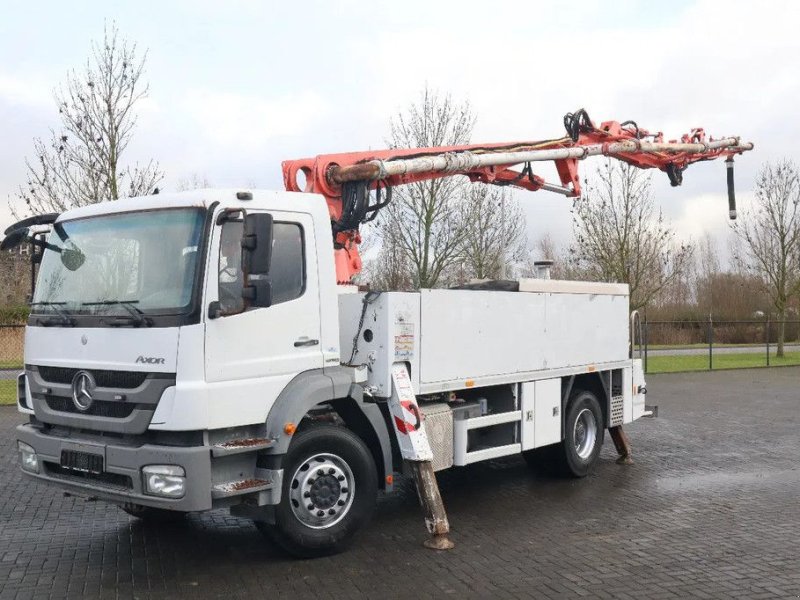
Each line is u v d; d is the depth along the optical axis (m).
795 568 5.80
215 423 5.20
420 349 6.73
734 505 7.76
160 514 6.96
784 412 15.02
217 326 5.26
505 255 22.98
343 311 6.70
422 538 6.56
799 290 30.92
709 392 18.67
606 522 7.10
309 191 7.45
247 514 5.66
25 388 6.19
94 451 5.36
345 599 5.12
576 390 9.20
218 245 5.32
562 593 5.25
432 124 20.70
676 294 45.81
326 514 5.94
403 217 19.72
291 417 5.58
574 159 9.75
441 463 7.02
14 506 7.55
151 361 5.19
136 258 5.54
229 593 5.22
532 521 7.13
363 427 6.43
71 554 6.08
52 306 5.92
